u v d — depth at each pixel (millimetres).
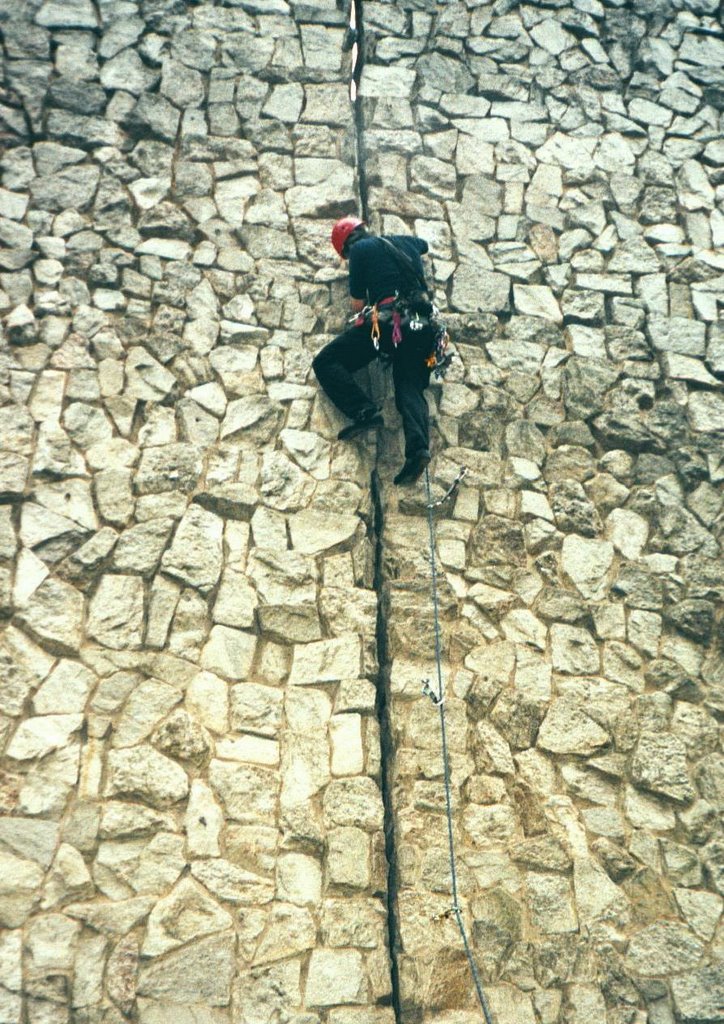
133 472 6270
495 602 6312
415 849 5676
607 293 7328
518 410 6875
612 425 6930
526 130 7699
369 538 6375
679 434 7000
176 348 6641
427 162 7445
